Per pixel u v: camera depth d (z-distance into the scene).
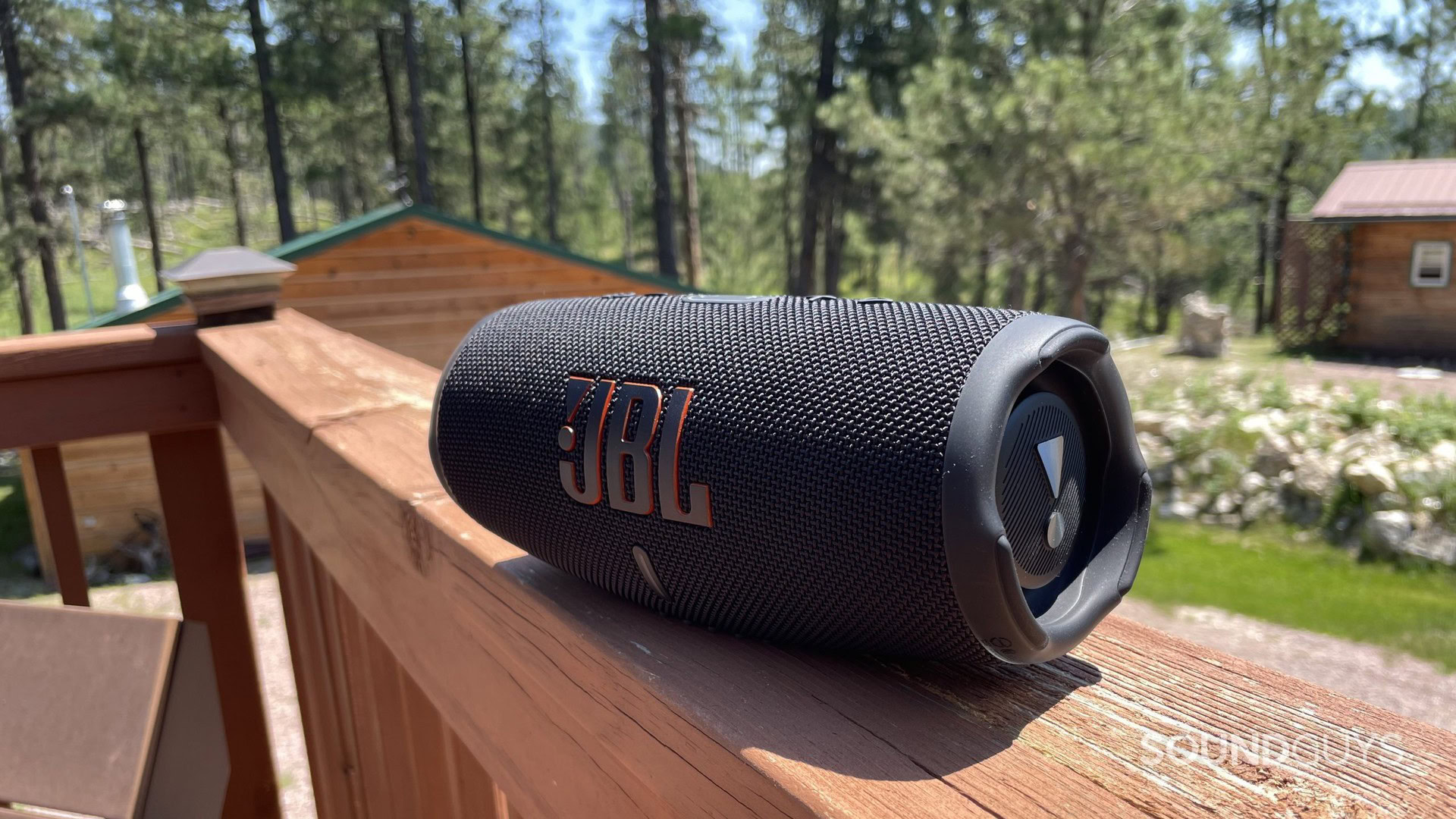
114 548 7.97
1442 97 21.33
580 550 0.58
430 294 7.75
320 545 1.10
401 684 1.07
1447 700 4.18
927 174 10.88
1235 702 0.45
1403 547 5.73
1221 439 7.02
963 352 0.44
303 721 1.57
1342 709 0.43
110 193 24.80
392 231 7.60
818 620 0.49
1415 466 6.13
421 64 24.39
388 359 1.36
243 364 1.31
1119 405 0.50
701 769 0.46
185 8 19.00
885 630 0.47
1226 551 6.11
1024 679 0.48
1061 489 0.48
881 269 27.91
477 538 0.73
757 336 0.51
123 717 0.61
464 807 0.95
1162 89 9.79
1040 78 9.46
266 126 19.92
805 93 18.39
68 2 18.12
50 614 0.63
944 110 10.51
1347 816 0.36
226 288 1.58
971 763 0.41
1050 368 0.49
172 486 1.53
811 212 19.25
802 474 0.45
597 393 0.55
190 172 36.16
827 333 0.48
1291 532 6.26
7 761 0.60
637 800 0.53
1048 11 11.91
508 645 0.67
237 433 1.44
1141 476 0.51
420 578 0.82
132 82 19.14
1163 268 10.59
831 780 0.40
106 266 29.36
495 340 0.65
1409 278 11.73
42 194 17.16
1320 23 12.09
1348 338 12.20
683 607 0.55
